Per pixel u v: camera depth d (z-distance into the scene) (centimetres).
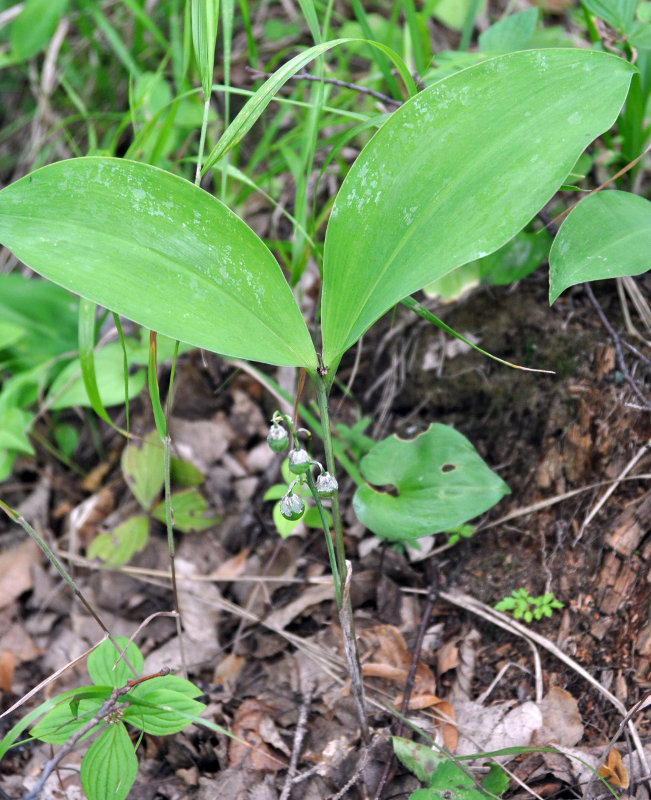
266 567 78
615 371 71
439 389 79
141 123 89
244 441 84
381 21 94
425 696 68
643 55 71
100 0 110
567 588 70
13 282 86
